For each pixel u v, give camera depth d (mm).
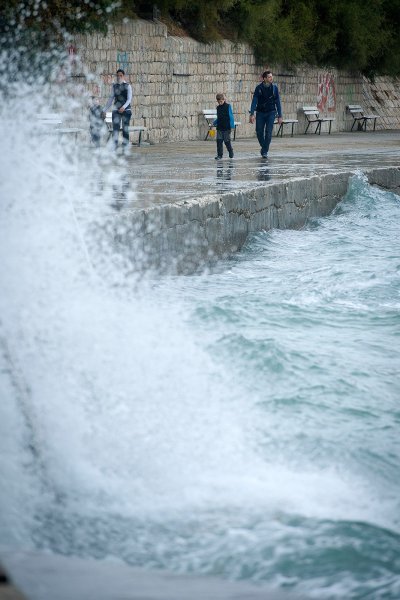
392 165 38219
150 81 55781
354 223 31500
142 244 18500
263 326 15734
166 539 7363
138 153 45125
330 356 13906
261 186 26828
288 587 6625
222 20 65000
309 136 70875
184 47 59312
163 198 22094
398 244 26938
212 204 22766
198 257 21891
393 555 7199
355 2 78562
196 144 55938
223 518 7859
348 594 6496
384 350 14570
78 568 5117
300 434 10461
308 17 72875
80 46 47594
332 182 32969
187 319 15117
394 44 85562
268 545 7254
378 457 9961
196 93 61406
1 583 4191
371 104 88750
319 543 7340
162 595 4793
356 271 21750
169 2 57469
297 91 74312
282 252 25125
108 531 7469
